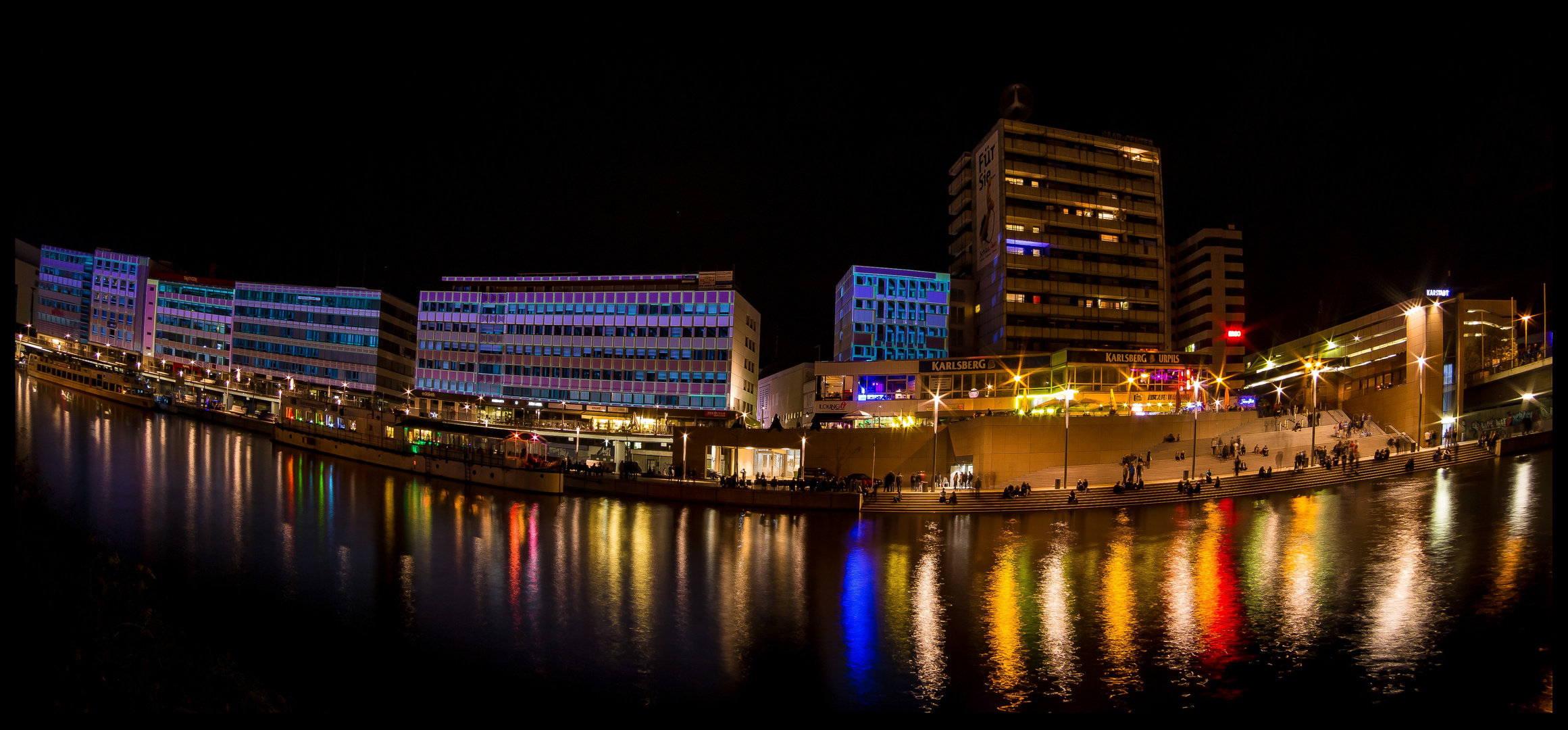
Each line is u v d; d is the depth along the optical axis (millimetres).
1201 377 94000
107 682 12398
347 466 76312
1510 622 26797
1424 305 75812
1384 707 21406
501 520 52656
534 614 31531
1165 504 57219
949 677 25016
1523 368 68938
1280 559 37875
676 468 78875
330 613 31141
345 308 128375
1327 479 59062
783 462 77562
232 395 117875
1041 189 126125
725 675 25250
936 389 96812
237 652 26250
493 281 114875
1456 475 55281
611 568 39250
